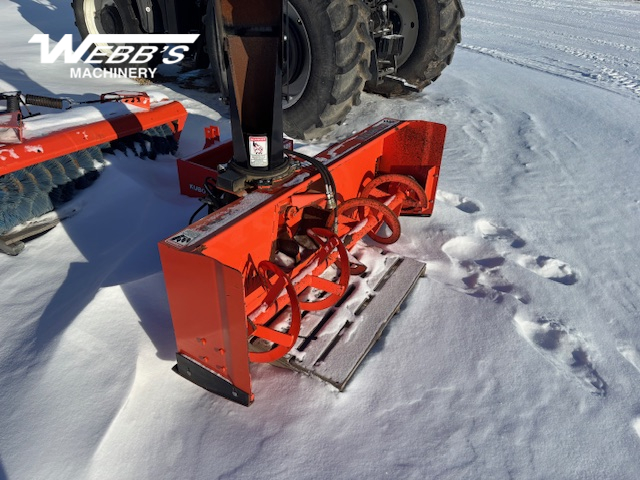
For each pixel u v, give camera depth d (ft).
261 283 7.25
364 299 8.09
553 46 30.25
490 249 9.87
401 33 17.38
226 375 6.14
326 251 7.20
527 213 11.35
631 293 8.82
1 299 7.71
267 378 6.76
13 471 5.14
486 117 17.21
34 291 7.91
